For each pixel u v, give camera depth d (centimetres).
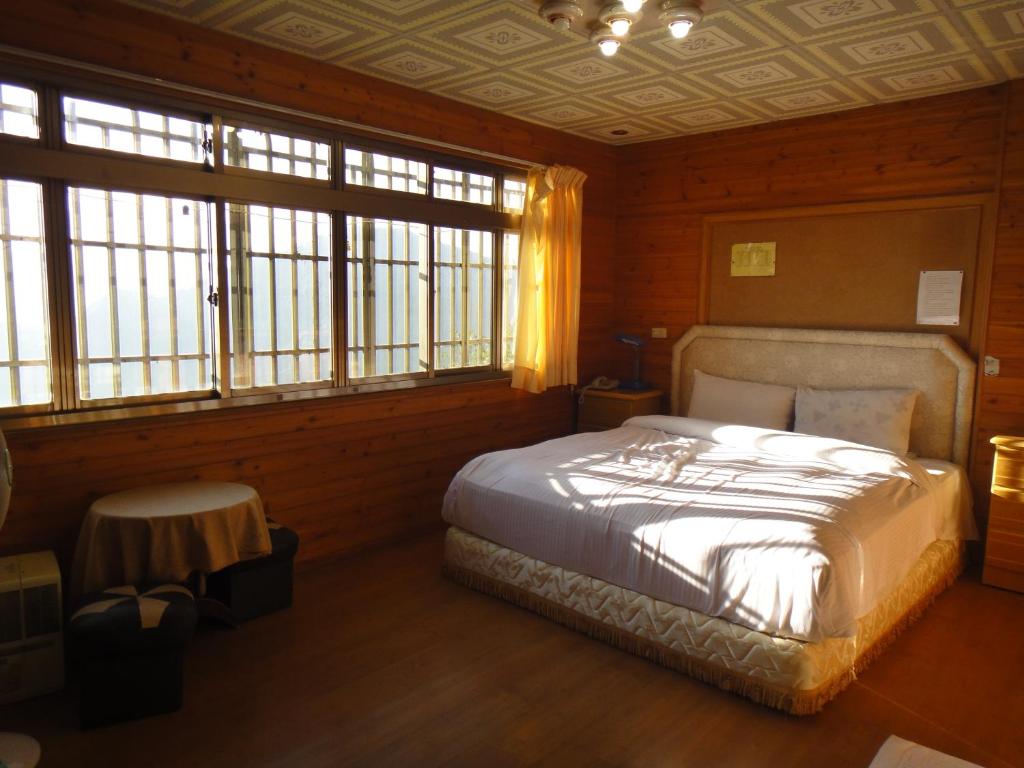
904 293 418
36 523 279
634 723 242
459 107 421
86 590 259
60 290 281
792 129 454
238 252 337
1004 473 350
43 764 216
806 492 298
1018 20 287
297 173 354
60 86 276
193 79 307
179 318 320
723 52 331
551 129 483
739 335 479
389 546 411
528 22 299
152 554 262
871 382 424
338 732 235
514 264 484
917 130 407
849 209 433
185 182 309
